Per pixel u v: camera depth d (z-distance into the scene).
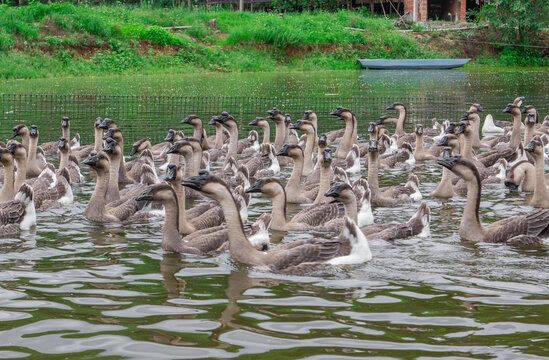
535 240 13.23
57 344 8.27
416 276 11.05
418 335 8.55
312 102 39.31
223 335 8.54
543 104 40.16
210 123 22.48
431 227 14.70
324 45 68.56
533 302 9.77
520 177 18.56
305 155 22.09
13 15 56.53
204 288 10.45
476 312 9.38
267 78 54.50
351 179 20.88
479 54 74.69
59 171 16.97
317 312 9.38
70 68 53.56
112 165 17.33
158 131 29.64
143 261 12.00
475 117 27.06
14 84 45.56
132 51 58.81
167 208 12.77
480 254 12.43
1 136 27.16
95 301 9.82
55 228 14.52
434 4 86.00
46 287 10.45
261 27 66.31
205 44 64.75
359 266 11.60
